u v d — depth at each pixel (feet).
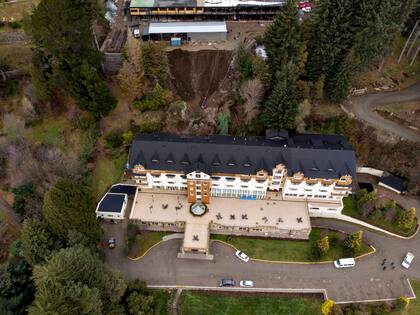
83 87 276.41
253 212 271.49
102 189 280.92
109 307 199.11
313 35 301.22
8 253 246.68
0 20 346.33
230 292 240.32
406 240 270.87
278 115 285.23
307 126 311.06
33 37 276.00
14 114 305.32
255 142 279.49
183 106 305.32
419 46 338.95
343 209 283.59
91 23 305.12
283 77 276.82
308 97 305.32
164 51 303.68
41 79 282.77
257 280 246.27
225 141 280.10
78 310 174.09
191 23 353.51
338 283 246.27
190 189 265.34
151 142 270.67
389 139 304.09
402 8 295.48
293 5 275.39
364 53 300.20
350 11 286.46
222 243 264.93
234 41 346.33
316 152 267.39
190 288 240.94
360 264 256.11
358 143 304.09
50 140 295.89
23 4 361.10
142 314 206.59
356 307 232.12
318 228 276.00
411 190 293.02
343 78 293.43
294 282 246.06
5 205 269.64
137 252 256.11
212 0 370.32
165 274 247.29
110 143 293.43
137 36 345.72
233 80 317.63
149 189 284.61
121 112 307.17
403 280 248.52
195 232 258.78
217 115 307.99
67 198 218.18
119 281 203.82
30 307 174.29
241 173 262.06
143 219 263.70
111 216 267.18
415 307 236.43
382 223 277.85
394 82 338.95
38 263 217.56
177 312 230.48
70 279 184.34
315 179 261.24
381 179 300.40
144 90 305.73
